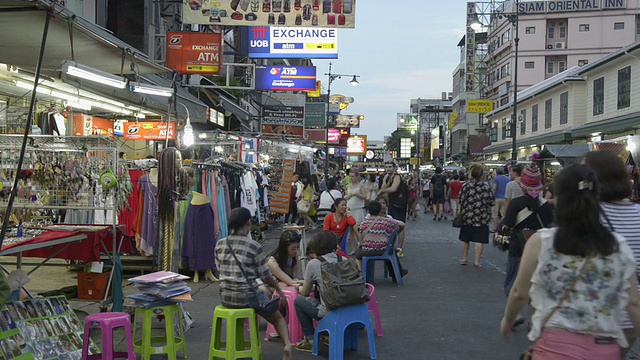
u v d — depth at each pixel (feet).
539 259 9.57
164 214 26.61
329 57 58.75
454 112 228.84
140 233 29.22
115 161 23.39
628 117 80.02
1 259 33.86
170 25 61.11
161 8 57.47
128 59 25.84
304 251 33.12
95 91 32.22
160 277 19.06
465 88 234.58
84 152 23.61
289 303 21.45
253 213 42.88
